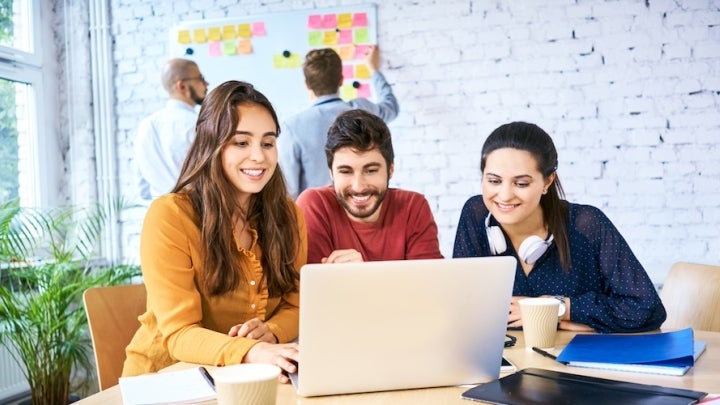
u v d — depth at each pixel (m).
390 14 3.45
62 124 3.86
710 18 3.12
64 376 2.92
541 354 1.33
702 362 1.25
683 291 1.84
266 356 1.23
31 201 3.71
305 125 3.15
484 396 1.04
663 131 3.19
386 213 1.92
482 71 3.36
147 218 1.51
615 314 1.56
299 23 3.54
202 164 1.52
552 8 3.28
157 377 1.19
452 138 3.41
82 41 3.80
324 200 1.89
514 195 1.63
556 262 1.73
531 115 3.32
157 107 3.78
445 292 1.09
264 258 1.63
